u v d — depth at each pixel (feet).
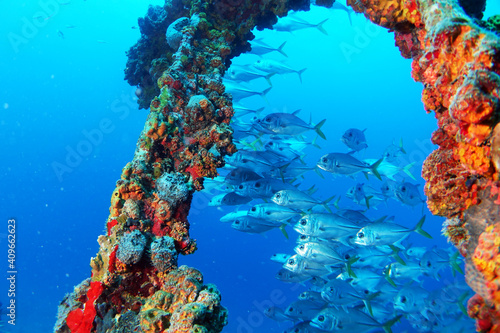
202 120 13.62
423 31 9.35
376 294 17.78
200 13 17.43
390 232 16.07
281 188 19.61
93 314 11.10
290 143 24.79
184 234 12.44
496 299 6.18
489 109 6.12
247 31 17.93
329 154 20.33
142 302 11.34
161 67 18.72
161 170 13.12
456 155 7.57
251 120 23.08
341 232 17.69
